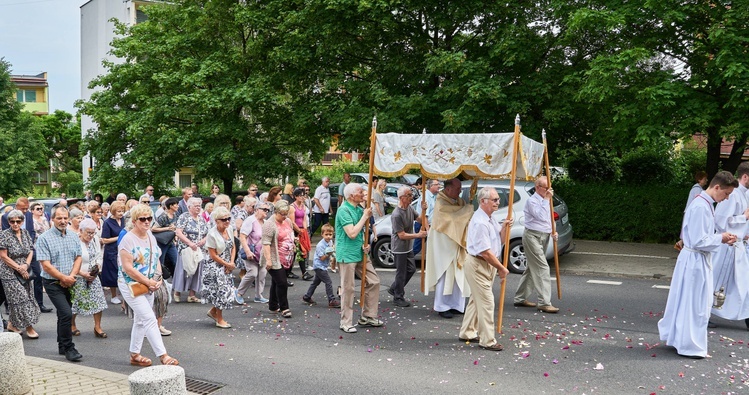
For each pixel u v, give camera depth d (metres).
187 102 20.97
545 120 16.86
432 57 16.36
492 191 7.34
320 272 10.07
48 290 7.32
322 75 20.02
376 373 6.56
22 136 42.16
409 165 8.50
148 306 6.97
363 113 17.56
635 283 11.64
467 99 15.77
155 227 11.26
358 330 8.43
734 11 12.29
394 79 18.81
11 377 5.87
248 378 6.49
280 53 19.17
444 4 17.59
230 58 22.02
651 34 14.30
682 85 13.33
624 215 16.75
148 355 7.47
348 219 8.16
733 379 6.16
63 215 7.45
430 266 9.10
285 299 9.34
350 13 17.67
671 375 6.30
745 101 12.13
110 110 24.11
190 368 6.88
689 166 19.66
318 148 23.97
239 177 24.20
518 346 7.45
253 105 20.67
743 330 8.06
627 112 13.48
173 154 23.52
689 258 6.93
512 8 17.02
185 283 10.55
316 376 6.51
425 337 8.00
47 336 8.59
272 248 9.24
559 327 8.32
